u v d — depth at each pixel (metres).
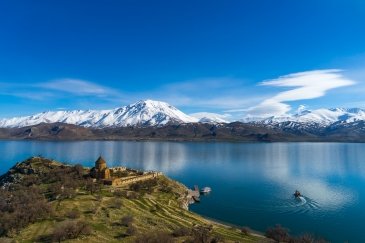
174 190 194.75
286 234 120.19
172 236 107.06
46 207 123.12
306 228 142.12
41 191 159.25
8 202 135.25
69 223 107.06
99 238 101.75
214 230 123.19
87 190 161.38
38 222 114.50
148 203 152.12
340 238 130.62
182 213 147.00
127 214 128.38
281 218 156.75
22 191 152.38
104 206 135.00
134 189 176.62
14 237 102.19
